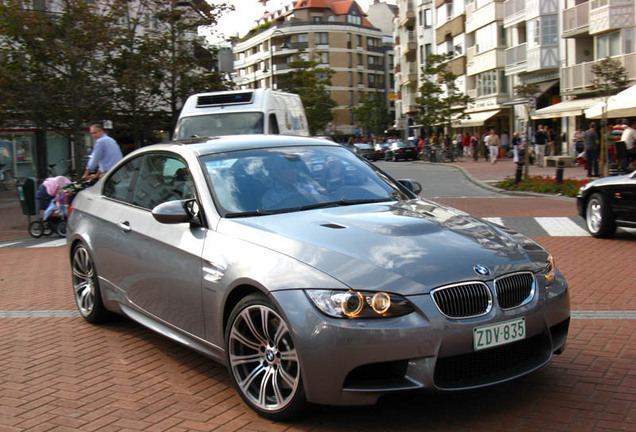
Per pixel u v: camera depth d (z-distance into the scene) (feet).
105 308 18.93
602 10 106.42
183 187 15.58
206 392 14.01
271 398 12.37
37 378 15.33
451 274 11.52
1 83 54.13
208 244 13.78
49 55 57.62
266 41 364.38
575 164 100.37
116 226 17.34
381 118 321.52
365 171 16.99
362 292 11.07
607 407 12.40
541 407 12.51
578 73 113.39
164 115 78.33
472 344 11.28
